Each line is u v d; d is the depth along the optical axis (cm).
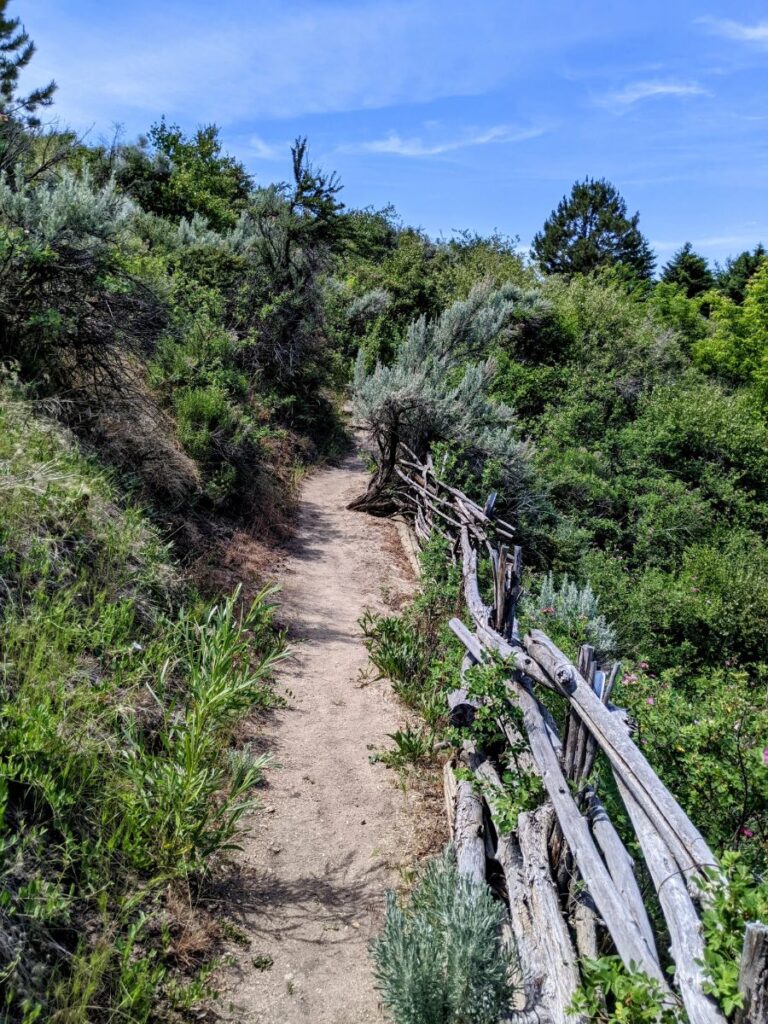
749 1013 201
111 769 394
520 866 371
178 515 816
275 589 525
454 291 2500
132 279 802
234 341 1325
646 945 260
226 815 434
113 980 304
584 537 1220
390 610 835
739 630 989
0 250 690
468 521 901
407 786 505
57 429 661
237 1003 325
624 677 541
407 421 1241
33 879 311
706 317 4403
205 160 2530
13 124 891
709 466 1634
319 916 384
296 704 589
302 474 1344
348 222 1545
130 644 496
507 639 486
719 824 398
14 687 394
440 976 296
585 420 1745
